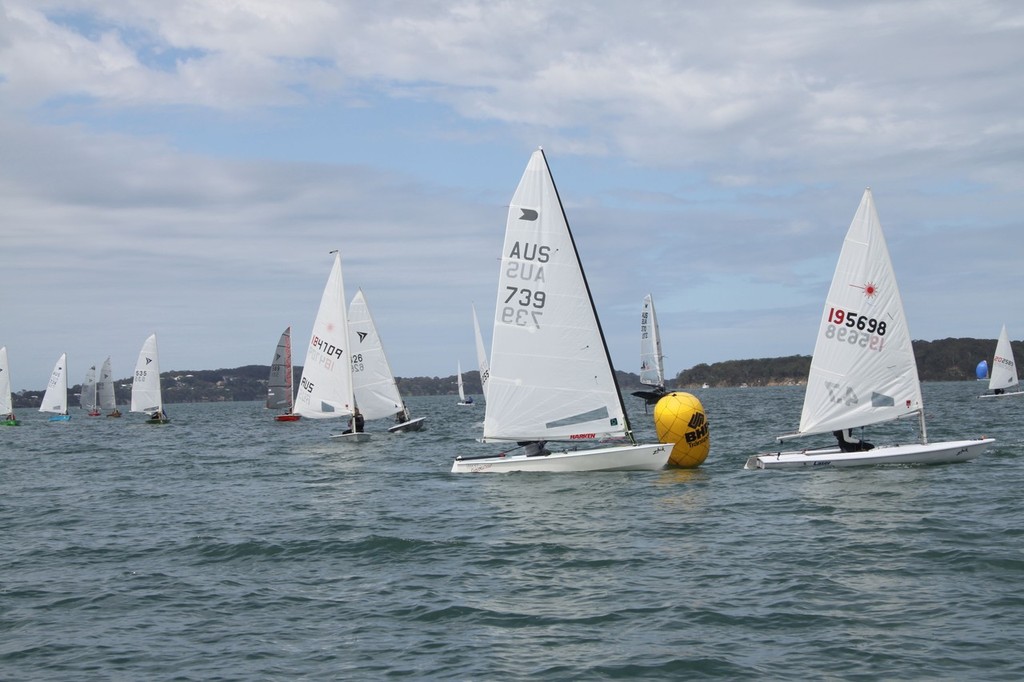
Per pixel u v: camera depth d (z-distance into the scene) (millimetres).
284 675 9422
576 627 10664
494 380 23328
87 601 12492
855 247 22875
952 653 9320
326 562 14570
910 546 13906
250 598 12461
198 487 25500
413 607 11711
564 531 16219
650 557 13969
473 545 15320
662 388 73062
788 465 23188
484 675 9219
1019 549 13383
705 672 9094
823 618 10617
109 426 71938
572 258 22969
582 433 23234
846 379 23031
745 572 12820
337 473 27844
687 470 23781
